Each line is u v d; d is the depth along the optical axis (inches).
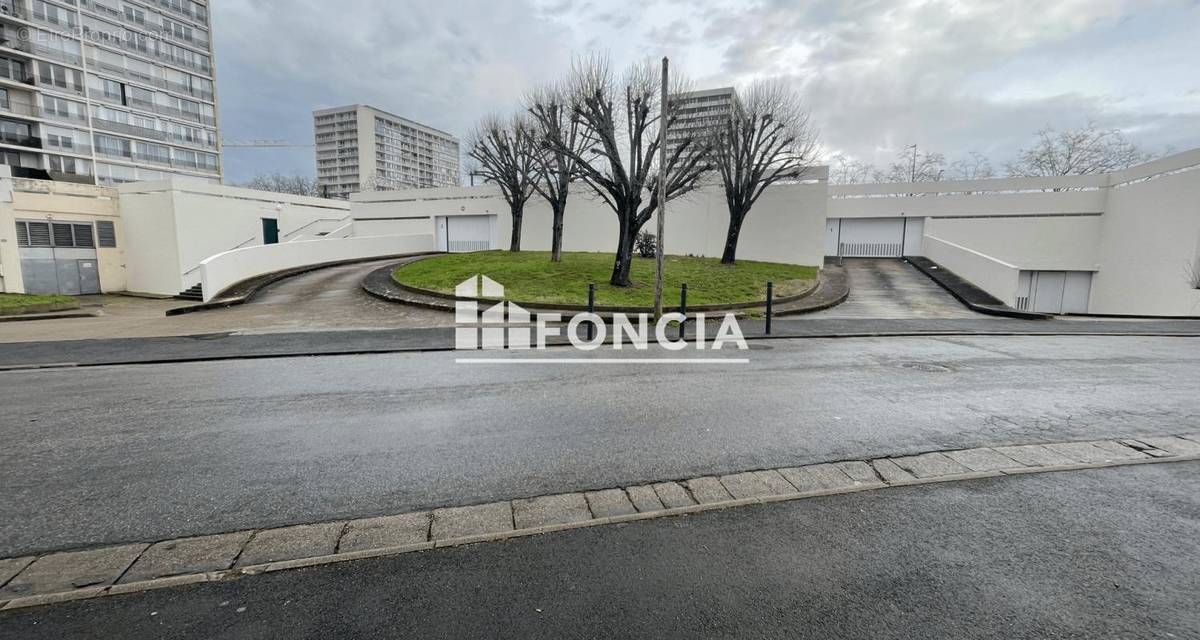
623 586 107.9
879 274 888.3
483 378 287.6
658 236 514.6
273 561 116.6
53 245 1007.0
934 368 315.6
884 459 174.2
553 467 166.4
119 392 258.8
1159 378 291.7
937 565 115.8
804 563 116.3
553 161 877.8
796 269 877.8
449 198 1304.1
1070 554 120.3
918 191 1064.2
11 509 139.9
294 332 451.8
